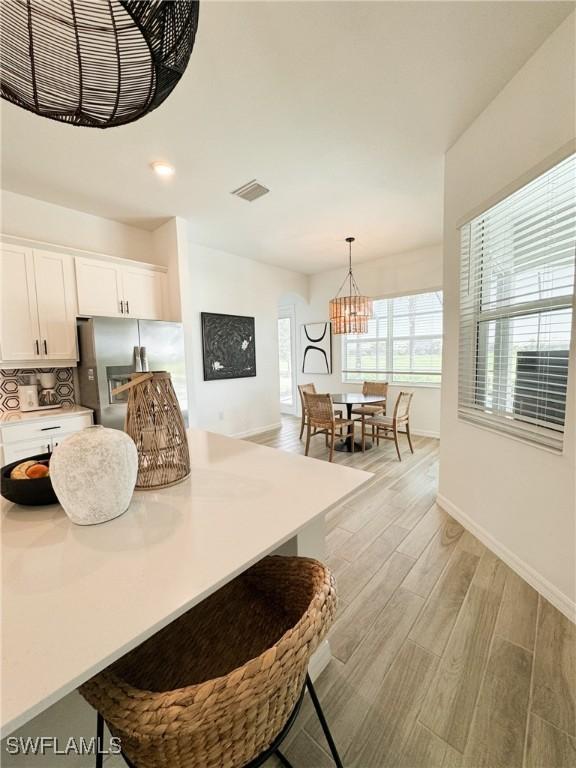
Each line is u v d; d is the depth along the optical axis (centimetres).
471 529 228
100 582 67
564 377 156
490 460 208
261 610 94
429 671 129
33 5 75
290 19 140
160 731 49
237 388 498
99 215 323
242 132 211
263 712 62
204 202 304
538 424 170
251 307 514
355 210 332
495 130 190
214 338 457
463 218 220
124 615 58
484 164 200
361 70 167
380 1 134
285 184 277
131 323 294
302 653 58
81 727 95
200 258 440
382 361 541
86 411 278
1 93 88
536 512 171
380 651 138
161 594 63
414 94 185
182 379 336
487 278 211
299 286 609
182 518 92
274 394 560
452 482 254
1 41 78
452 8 138
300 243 436
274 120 201
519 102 171
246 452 153
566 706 115
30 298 263
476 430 222
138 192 282
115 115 97
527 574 177
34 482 96
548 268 164
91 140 211
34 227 287
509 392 194
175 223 336
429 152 240
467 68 168
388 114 200
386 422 423
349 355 586
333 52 156
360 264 547
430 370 490
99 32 78
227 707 51
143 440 110
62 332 281
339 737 108
